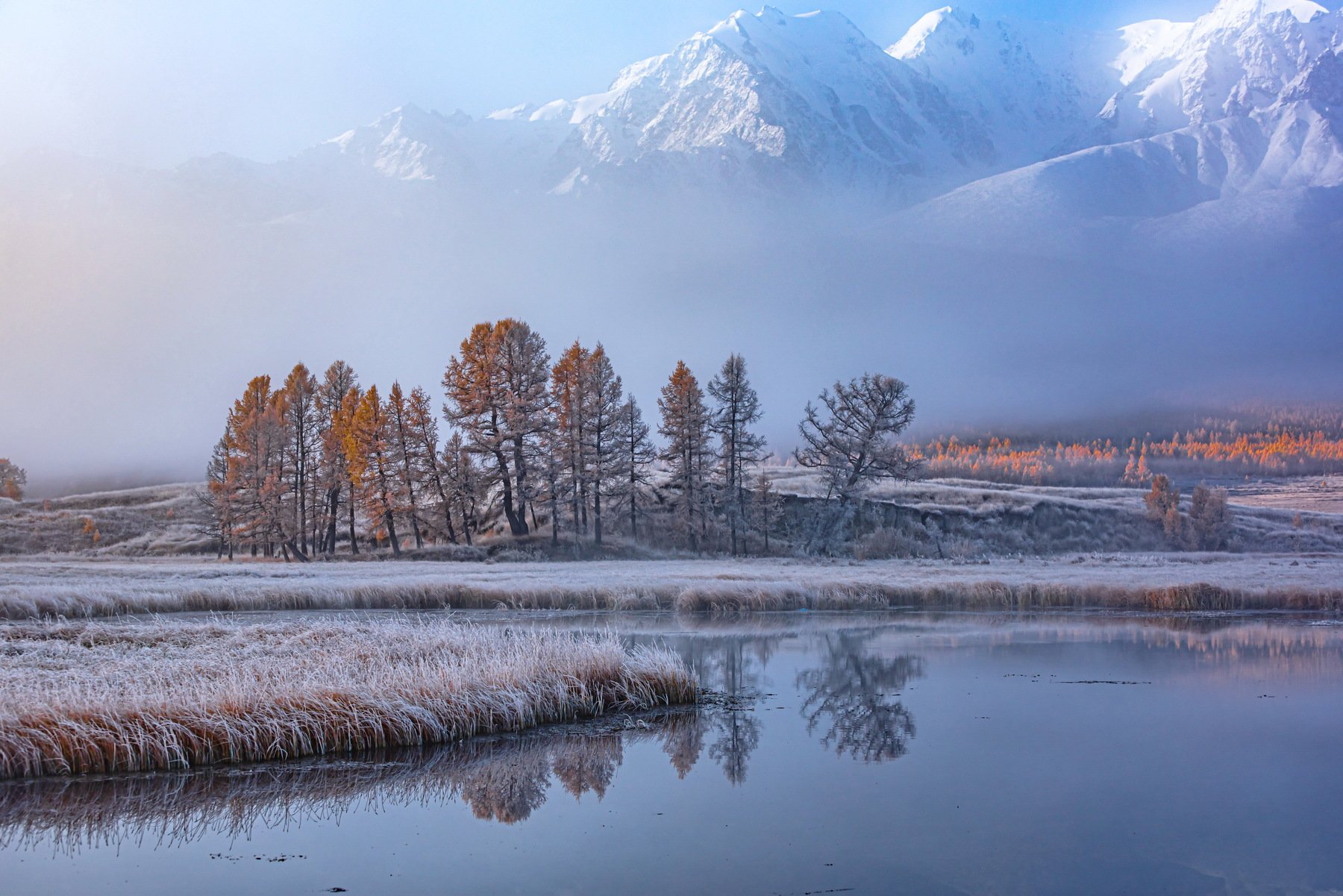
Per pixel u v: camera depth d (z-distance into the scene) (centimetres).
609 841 1227
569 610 3912
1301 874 1110
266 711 1600
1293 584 4362
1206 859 1155
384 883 1083
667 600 4062
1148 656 2766
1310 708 2039
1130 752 1656
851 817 1320
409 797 1406
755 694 2181
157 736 1514
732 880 1089
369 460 6762
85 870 1123
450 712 1719
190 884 1081
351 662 1938
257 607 3584
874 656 2764
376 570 5341
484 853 1177
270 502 6925
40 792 1391
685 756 1631
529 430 6894
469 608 3859
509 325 7031
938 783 1481
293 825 1291
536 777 1508
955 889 1068
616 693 1994
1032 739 1766
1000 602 4209
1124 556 7006
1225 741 1747
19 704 1513
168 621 2941
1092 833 1252
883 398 6931
